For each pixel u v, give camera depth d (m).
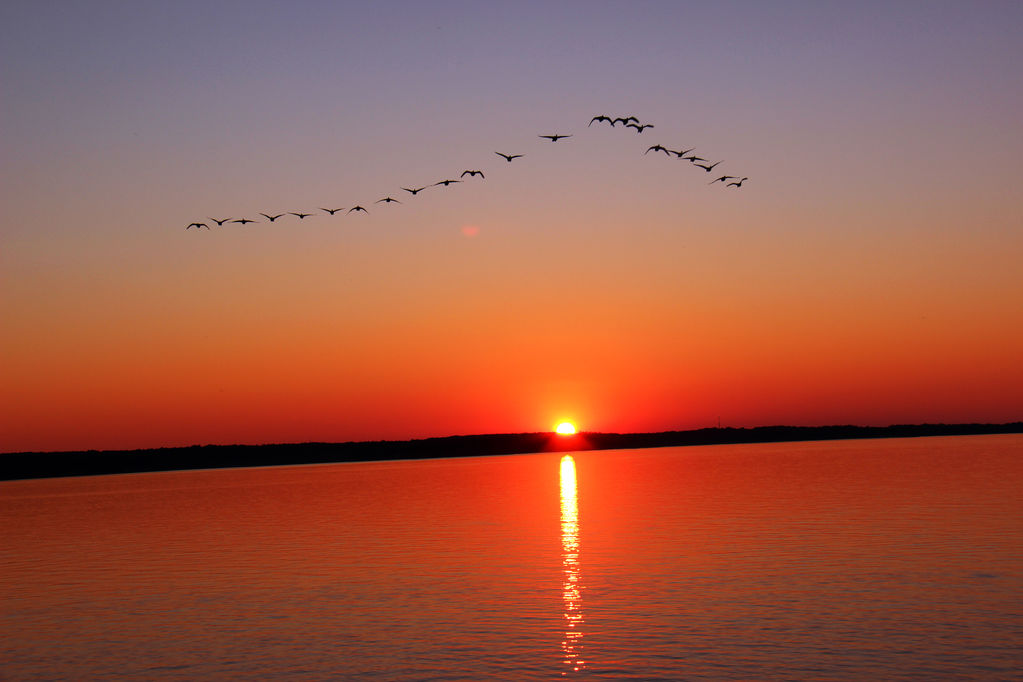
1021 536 48.56
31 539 60.72
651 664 26.36
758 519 60.12
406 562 45.06
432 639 29.58
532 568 42.28
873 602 33.09
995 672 25.03
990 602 32.78
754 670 25.58
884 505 67.31
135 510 84.56
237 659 27.91
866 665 25.80
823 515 61.44
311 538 56.62
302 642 29.64
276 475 171.88
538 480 118.75
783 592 35.19
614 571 40.84
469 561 44.88
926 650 27.09
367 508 78.94
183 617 33.62
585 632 29.95
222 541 56.44
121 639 30.58
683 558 43.88
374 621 32.22
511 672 25.95
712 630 29.77
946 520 56.53
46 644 30.14
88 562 48.53
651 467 151.88
